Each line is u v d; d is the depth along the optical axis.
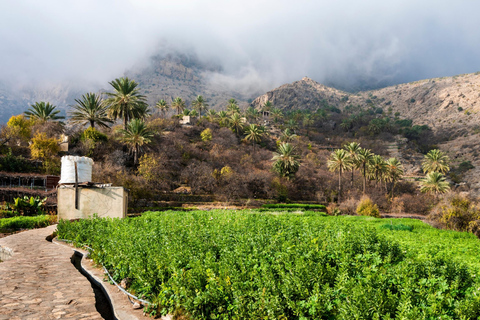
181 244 8.52
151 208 44.88
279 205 56.88
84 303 6.51
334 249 8.41
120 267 8.05
